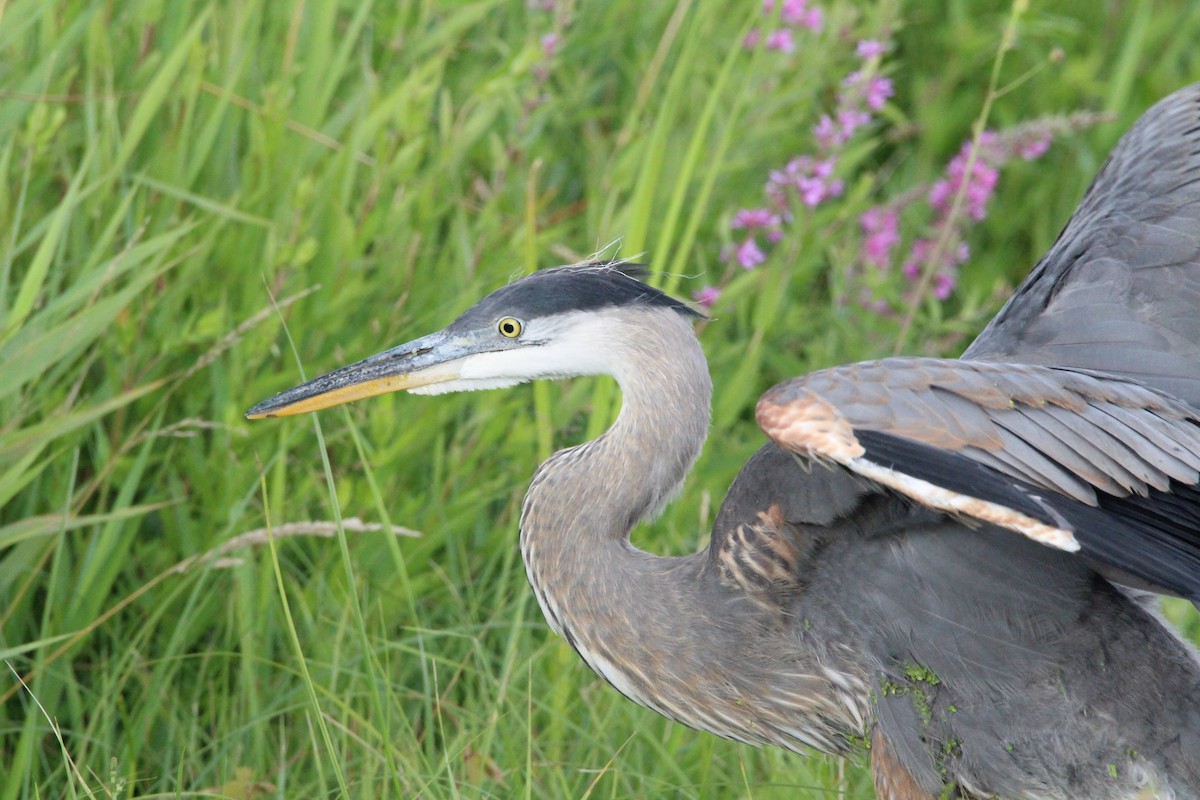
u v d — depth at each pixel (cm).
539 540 802
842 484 728
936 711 727
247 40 1049
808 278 1166
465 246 1023
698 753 859
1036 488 642
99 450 886
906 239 1269
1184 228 843
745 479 774
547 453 944
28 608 862
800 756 851
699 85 1181
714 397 1070
